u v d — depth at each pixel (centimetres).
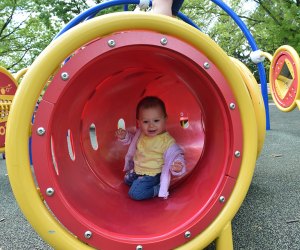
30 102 90
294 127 429
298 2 807
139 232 104
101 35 94
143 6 228
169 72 135
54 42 91
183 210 112
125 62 126
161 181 135
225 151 107
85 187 125
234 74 101
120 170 155
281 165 239
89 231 95
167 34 98
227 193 104
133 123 167
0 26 885
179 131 158
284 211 154
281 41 824
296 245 123
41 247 135
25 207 91
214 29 959
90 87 132
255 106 144
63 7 866
